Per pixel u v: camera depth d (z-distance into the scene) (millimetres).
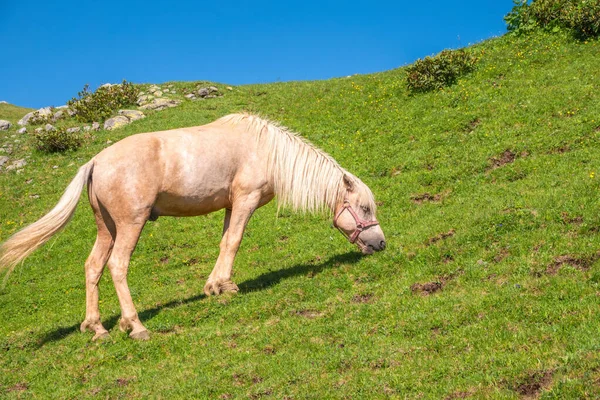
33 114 32000
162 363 8477
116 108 31391
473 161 16266
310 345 8250
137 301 12805
